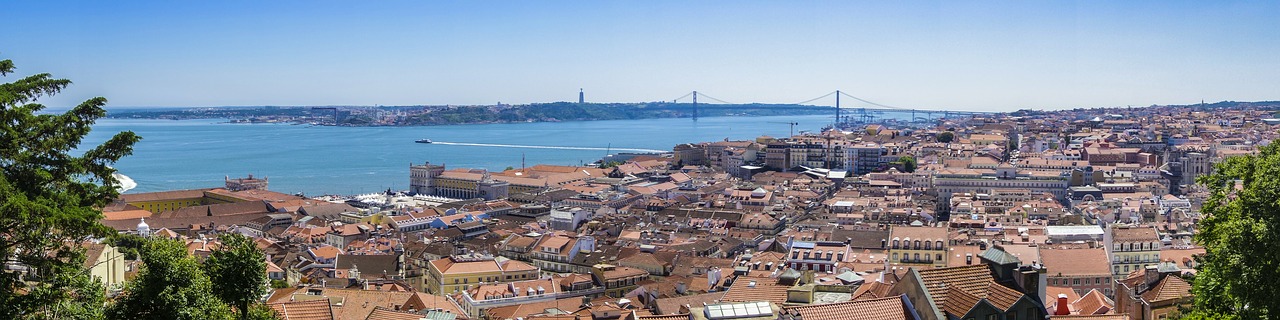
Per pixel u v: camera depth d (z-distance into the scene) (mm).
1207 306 131750
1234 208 129125
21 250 120188
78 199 118188
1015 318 106938
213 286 123562
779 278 193500
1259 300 119375
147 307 112812
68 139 119562
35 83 115625
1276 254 116750
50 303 111500
